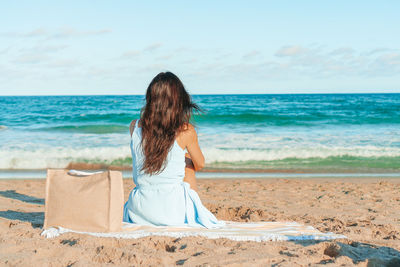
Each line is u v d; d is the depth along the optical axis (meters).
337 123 19.84
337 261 2.57
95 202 3.08
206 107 31.86
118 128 17.48
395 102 40.00
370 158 11.18
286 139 13.81
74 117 22.30
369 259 2.60
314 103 39.16
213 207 5.16
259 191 6.67
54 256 2.61
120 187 3.18
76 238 2.94
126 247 2.74
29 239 2.96
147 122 3.13
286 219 4.42
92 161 10.52
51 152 10.82
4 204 5.00
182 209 3.28
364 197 6.09
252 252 2.70
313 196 6.22
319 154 11.41
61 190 3.16
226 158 10.96
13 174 8.87
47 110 28.92
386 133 15.84
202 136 14.39
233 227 3.38
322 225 3.99
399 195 6.30
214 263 2.43
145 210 3.25
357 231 3.71
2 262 2.44
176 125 3.14
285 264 2.44
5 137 14.25
